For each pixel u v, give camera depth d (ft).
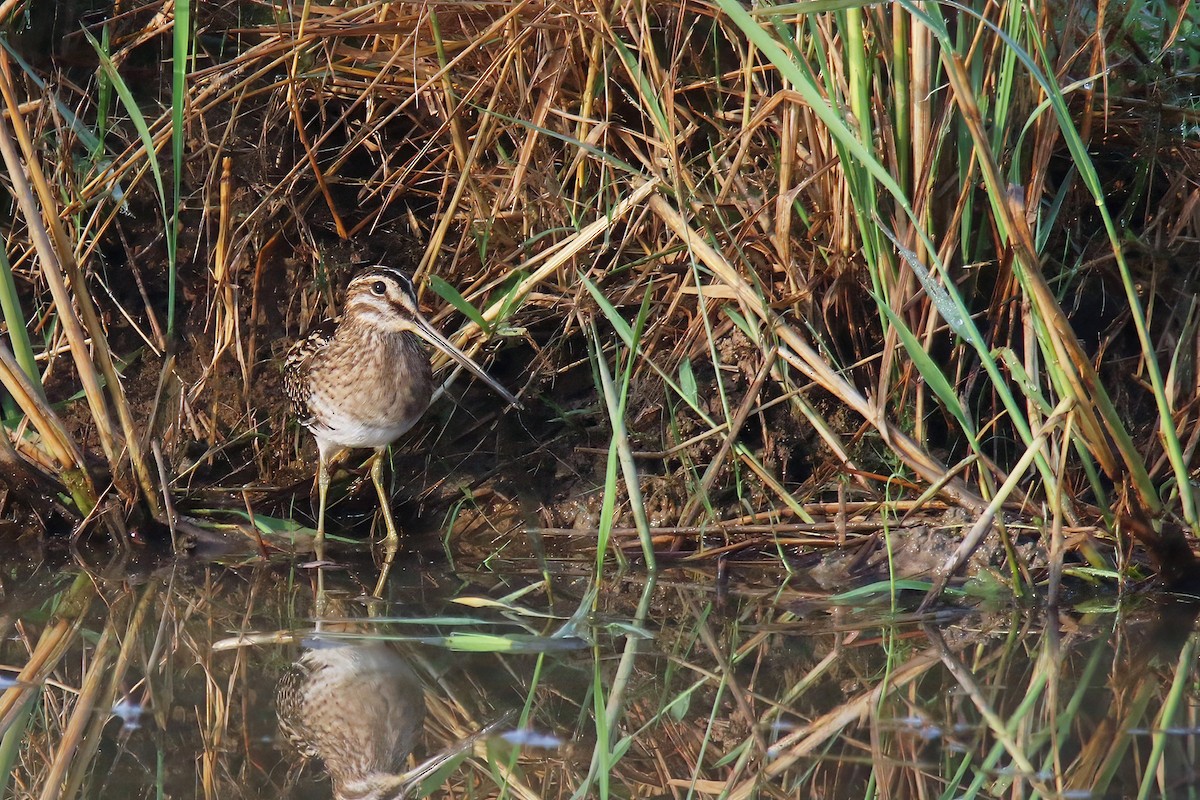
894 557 30.01
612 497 27.58
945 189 30.48
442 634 26.84
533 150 35.22
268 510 34.96
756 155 33.83
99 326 31.22
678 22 32.96
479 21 35.63
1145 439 32.27
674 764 21.50
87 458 34.17
